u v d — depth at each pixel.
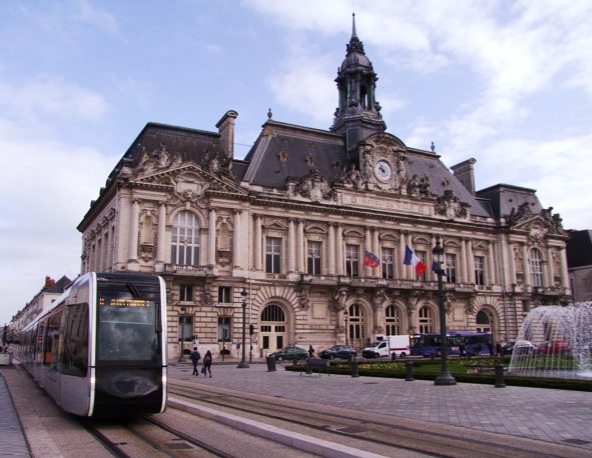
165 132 67.69
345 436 15.94
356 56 83.56
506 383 30.94
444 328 32.66
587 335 46.53
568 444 14.62
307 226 71.81
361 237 75.50
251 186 68.50
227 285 65.19
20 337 57.00
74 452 14.45
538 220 91.00
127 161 62.44
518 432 16.34
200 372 44.72
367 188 76.12
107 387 17.86
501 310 86.12
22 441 15.60
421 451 13.87
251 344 63.81
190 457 13.74
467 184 94.94
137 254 60.72
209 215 65.00
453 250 83.19
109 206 67.00
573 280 103.62
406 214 78.69
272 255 69.69
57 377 21.38
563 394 25.84
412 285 76.06
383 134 78.69
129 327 18.88
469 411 20.64
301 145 77.25
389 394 26.88
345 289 71.12
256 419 19.23
